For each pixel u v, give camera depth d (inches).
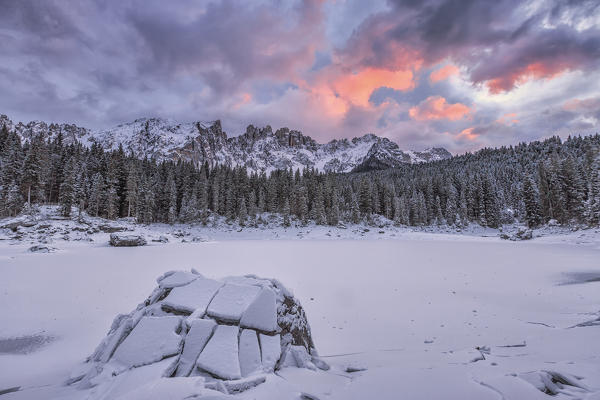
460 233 3260.3
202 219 3152.1
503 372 165.3
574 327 316.2
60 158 2982.3
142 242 1672.0
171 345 187.3
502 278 695.1
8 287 588.4
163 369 165.9
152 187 3021.7
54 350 292.7
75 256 1109.1
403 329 375.9
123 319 244.8
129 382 156.2
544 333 307.1
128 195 2743.6
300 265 930.1
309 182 4121.6
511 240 2097.7
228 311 219.5
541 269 798.5
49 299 503.5
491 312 438.6
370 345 319.3
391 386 152.5
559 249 1322.6
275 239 2508.6
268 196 3769.7
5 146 2837.1
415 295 553.6
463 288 603.8
